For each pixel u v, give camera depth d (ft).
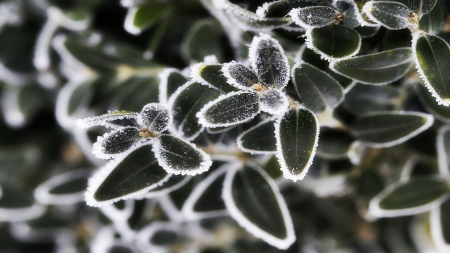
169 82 0.64
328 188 0.76
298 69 0.61
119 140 0.58
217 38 0.79
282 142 0.58
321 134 0.72
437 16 0.63
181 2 0.78
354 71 0.61
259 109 0.58
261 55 0.58
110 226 0.83
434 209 0.73
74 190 0.85
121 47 0.78
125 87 0.81
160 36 0.78
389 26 0.57
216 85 0.59
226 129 0.64
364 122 0.69
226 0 0.59
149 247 0.83
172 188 0.66
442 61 0.58
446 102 0.57
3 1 0.86
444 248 0.72
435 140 0.72
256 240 0.86
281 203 0.67
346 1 0.58
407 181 0.73
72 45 0.78
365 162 0.75
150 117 0.59
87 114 0.83
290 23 0.61
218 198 0.70
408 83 0.69
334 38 0.58
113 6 0.83
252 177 0.68
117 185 0.61
